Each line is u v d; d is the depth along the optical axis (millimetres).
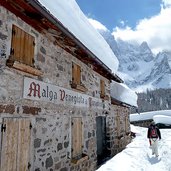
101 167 8234
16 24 4504
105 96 10734
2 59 4070
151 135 11344
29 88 4793
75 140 6969
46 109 5430
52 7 5379
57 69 6113
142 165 9164
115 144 12359
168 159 10242
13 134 4176
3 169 3869
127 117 17016
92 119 8781
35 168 4863
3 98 4039
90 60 8273
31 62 4934
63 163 6176
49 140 5500
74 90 7188
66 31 5410
